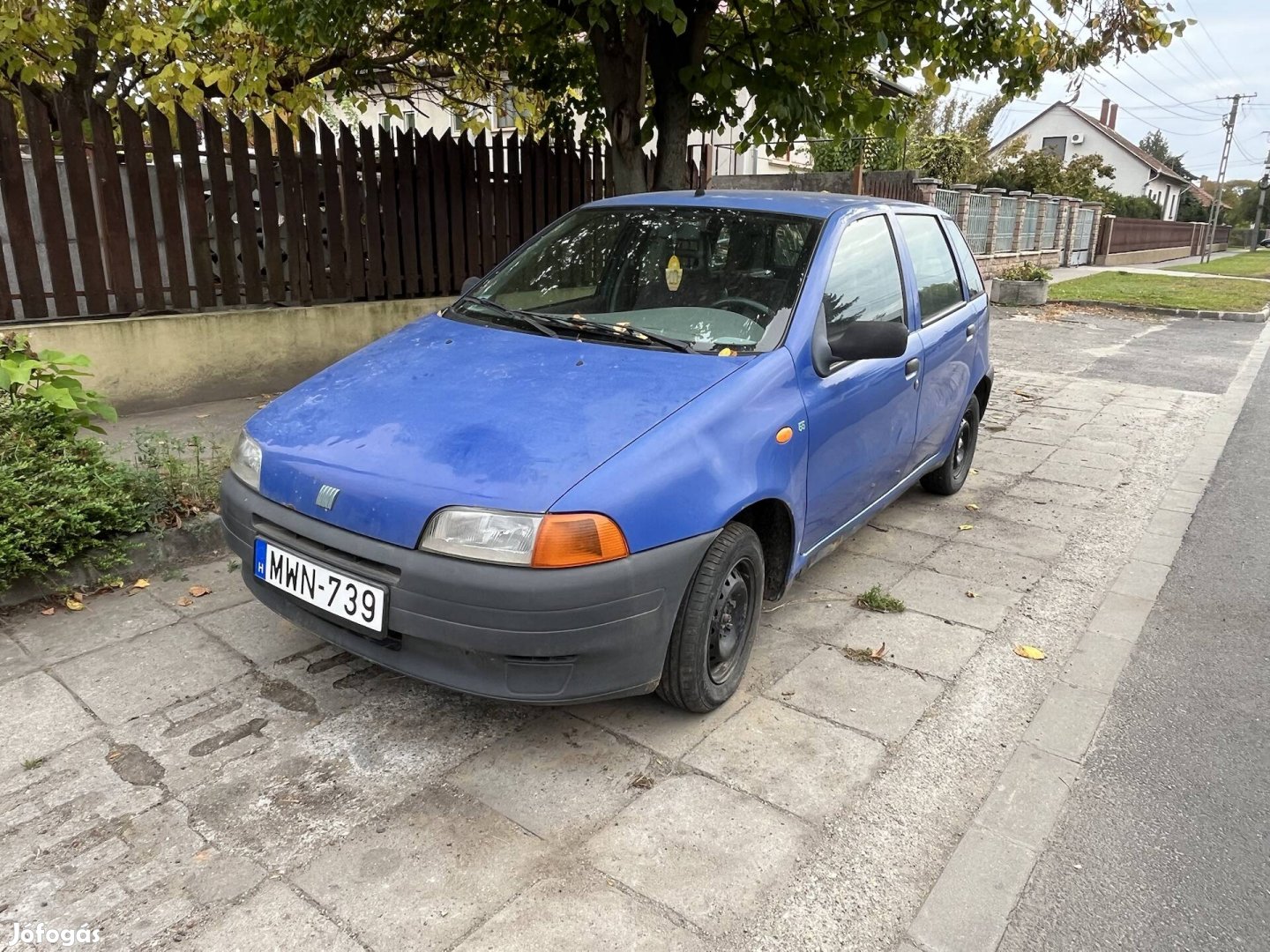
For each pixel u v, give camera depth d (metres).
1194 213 69.50
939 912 2.28
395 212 7.36
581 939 2.13
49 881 2.26
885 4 6.27
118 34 7.61
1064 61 7.22
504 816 2.55
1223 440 7.02
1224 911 2.33
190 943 2.08
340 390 3.16
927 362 4.32
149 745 2.81
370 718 2.99
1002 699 3.29
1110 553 4.75
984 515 5.29
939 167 25.47
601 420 2.73
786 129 6.72
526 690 2.52
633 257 3.79
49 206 5.54
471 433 2.70
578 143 9.96
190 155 6.07
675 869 2.37
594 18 5.28
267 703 3.05
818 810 2.63
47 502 3.65
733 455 2.84
